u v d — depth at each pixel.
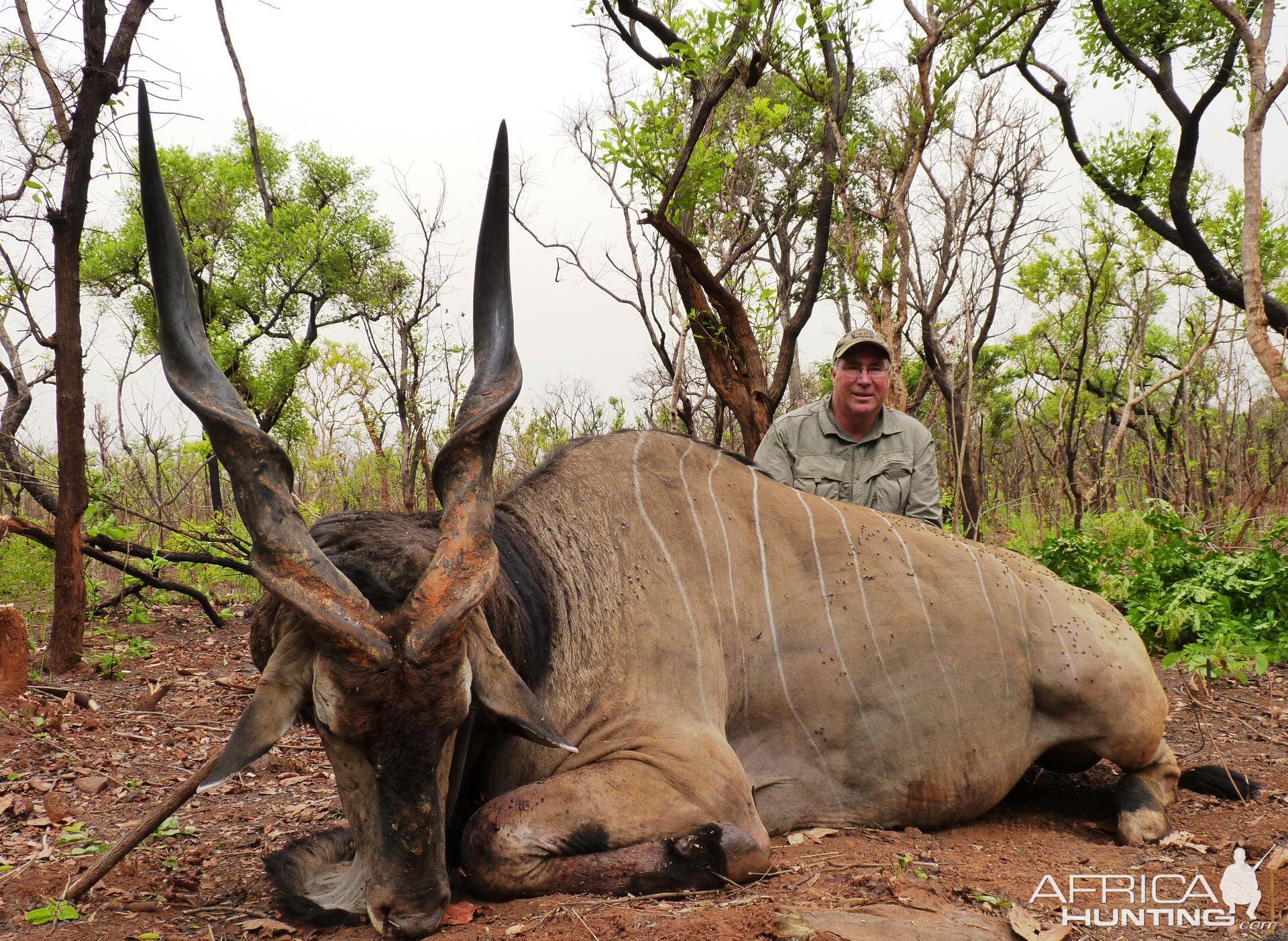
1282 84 6.30
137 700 5.80
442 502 2.78
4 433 8.30
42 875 3.24
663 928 2.56
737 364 7.12
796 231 11.43
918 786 3.75
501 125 2.93
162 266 2.72
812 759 3.67
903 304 7.96
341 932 2.79
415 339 11.51
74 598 6.36
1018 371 15.12
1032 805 4.18
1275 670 6.39
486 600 2.95
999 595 3.94
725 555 3.62
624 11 7.57
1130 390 11.14
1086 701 3.88
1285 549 8.83
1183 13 9.34
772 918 2.55
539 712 2.76
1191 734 5.12
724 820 3.08
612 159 7.06
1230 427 12.70
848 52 7.88
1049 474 12.56
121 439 11.89
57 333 6.29
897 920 2.61
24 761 4.59
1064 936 2.70
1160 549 7.21
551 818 2.95
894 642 3.74
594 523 3.48
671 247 7.14
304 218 14.88
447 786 2.73
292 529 2.60
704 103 6.90
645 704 3.24
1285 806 3.99
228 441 2.62
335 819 3.99
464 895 3.01
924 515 5.09
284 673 2.64
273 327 15.20
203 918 2.97
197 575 9.35
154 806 4.18
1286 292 11.16
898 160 8.84
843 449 5.16
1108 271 12.12
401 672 2.54
